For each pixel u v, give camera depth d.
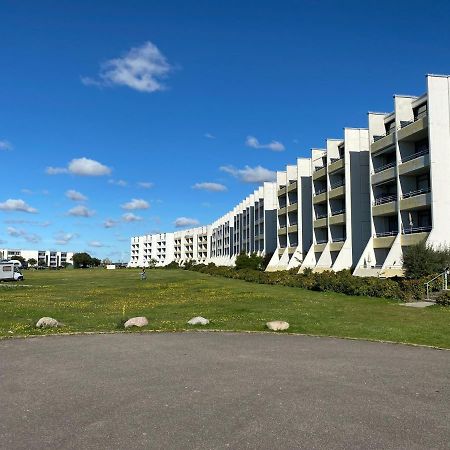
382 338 12.57
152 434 5.49
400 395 7.12
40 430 5.64
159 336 12.88
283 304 21.66
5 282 52.81
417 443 5.22
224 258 103.25
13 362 9.59
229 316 17.17
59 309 20.94
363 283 26.50
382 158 42.12
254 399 6.88
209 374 8.47
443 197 32.78
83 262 160.50
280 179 69.19
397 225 40.09
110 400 6.86
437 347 11.30
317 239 54.91
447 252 27.44
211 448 5.08
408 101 38.03
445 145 33.09
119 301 25.39
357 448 5.08
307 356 10.16
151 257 178.12
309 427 5.71
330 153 50.88
